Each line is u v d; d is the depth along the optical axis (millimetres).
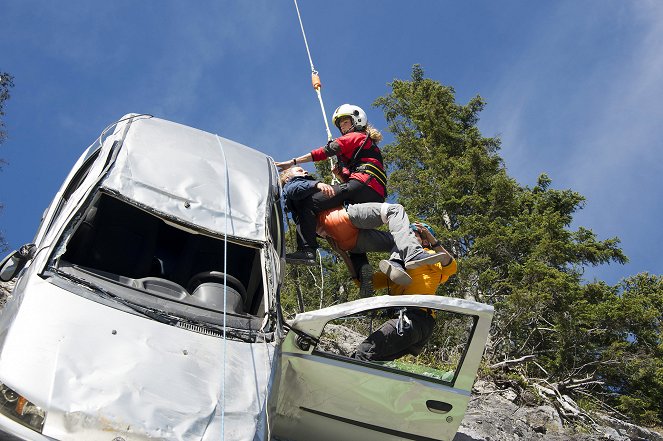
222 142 6242
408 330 5848
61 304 4320
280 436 5457
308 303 18109
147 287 4867
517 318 18688
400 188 27875
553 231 23516
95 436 3682
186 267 5352
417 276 6203
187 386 4109
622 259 24406
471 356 5387
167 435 3795
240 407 4164
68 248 5051
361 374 5262
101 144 5844
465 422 8703
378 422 5359
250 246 5277
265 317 4977
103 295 4551
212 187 5520
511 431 8992
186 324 4605
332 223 6430
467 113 31922
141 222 5328
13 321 4141
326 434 5422
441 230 23609
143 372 4059
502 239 22391
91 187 5109
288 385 5270
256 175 5887
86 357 4004
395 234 6172
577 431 11141
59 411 3686
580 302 20844
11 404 3689
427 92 32062
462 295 21219
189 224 5145
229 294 5055
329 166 20750
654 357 20812
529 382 13438
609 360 19016
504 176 25219
